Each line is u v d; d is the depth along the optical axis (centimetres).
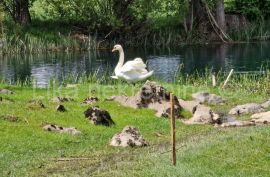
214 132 2070
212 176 1509
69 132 2017
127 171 1602
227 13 7081
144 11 6569
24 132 1958
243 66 4731
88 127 2100
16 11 6538
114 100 2503
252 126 2147
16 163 1714
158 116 2325
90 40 6309
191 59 5316
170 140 2006
